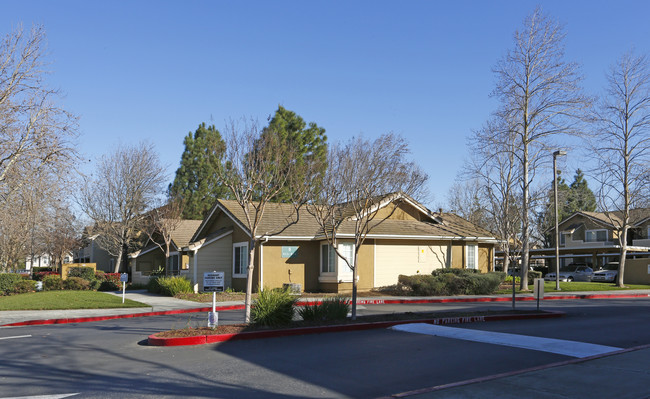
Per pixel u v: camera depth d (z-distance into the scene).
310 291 27.23
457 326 14.60
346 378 8.45
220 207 28.97
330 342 11.84
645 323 15.62
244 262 27.38
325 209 20.30
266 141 16.17
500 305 22.42
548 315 17.16
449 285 26.50
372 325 14.02
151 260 41.44
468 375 8.58
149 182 39.88
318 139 33.62
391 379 8.36
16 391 7.78
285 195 20.20
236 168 15.15
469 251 31.25
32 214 30.25
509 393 7.34
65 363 9.81
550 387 7.63
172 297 25.09
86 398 7.38
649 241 52.78
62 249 39.03
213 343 11.84
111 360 10.07
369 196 18.06
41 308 19.98
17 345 11.96
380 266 27.69
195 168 43.19
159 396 7.46
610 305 22.73
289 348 11.12
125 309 19.92
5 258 30.66
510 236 38.72
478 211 43.44
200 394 7.54
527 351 10.54
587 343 11.41
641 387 7.61
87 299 22.36
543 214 51.72
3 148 18.12
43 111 18.98
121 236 38.78
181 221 36.28
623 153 36.03
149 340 11.78
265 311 13.34
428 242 29.36
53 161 19.25
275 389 7.80
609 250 54.31
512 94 30.36
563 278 48.97
